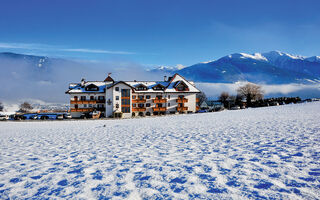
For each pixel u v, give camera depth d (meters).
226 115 26.41
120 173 4.50
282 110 26.36
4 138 13.70
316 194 2.90
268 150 5.82
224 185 3.44
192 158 5.49
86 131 16.33
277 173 3.84
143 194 3.30
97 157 6.41
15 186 4.08
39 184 4.12
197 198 3.02
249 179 3.63
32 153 7.81
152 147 7.73
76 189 3.71
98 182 4.00
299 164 4.30
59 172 4.90
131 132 13.69
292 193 2.98
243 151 5.95
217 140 8.35
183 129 13.41
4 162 6.39
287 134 8.48
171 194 3.22
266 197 2.90
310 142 6.54
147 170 4.60
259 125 12.53
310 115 16.30
